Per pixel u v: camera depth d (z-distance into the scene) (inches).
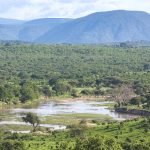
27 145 6835.6
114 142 4411.9
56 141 7170.3
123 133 7367.1
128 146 5585.6
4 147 6378.0
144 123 7824.8
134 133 7253.9
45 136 7854.3
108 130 7746.1
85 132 7706.7
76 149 4419.3
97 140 4330.7
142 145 5502.0
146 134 7140.8
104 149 4239.7
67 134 7731.3
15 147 6412.4
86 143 4347.9
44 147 6604.3
